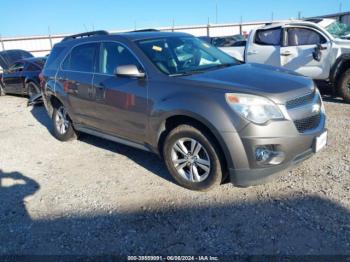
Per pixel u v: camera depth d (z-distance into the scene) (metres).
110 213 3.74
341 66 7.52
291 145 3.53
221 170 3.77
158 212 3.67
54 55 6.18
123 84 4.52
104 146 5.96
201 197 3.88
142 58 4.43
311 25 8.05
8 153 6.06
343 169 4.21
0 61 14.41
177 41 4.95
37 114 9.23
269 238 3.09
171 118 4.02
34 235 3.47
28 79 11.23
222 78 3.91
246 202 3.69
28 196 4.30
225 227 3.32
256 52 9.00
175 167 4.11
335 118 6.46
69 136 6.28
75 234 3.43
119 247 3.18
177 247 3.11
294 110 3.59
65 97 5.73
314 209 3.45
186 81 3.93
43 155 5.80
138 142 4.60
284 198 3.70
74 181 4.63
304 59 8.12
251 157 3.50
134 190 4.21
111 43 4.92
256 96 3.48
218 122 3.53
